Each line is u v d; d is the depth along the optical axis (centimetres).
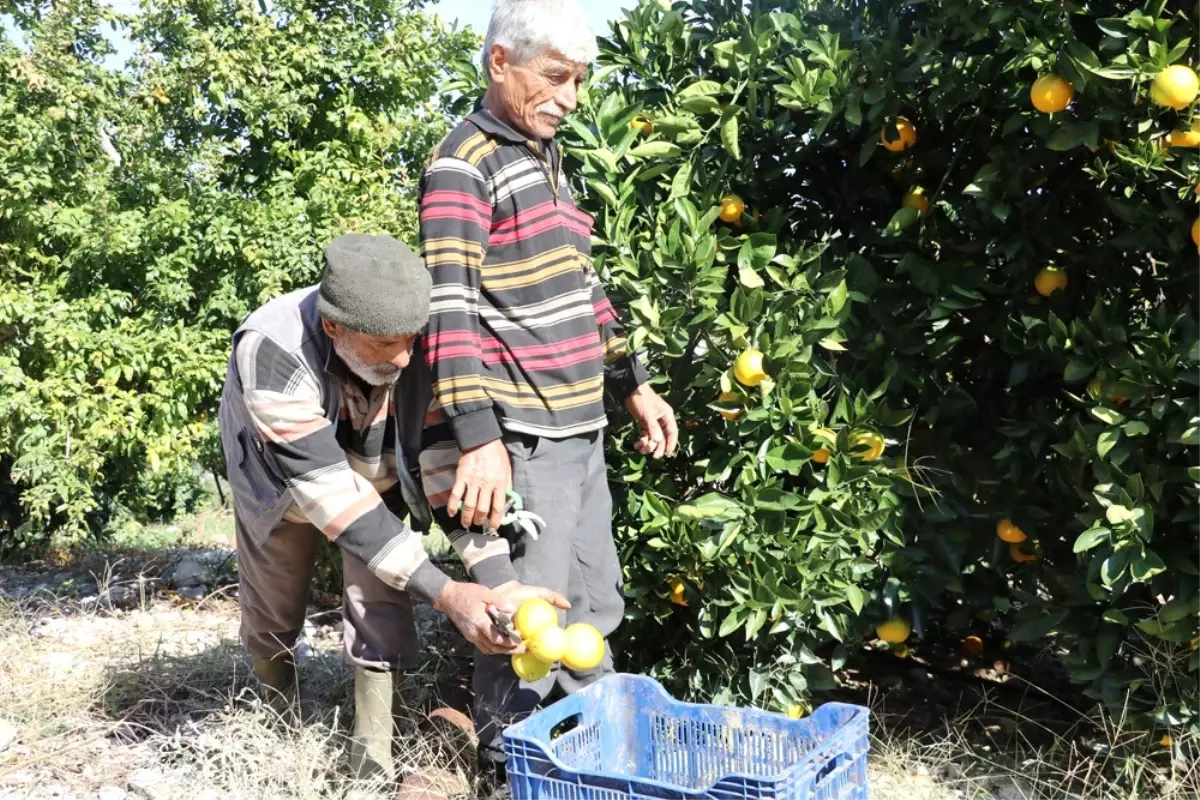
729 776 213
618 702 273
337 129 609
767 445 308
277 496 285
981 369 343
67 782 316
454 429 266
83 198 575
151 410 578
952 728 345
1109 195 322
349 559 297
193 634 459
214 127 589
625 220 322
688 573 325
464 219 271
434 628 425
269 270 553
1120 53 279
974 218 332
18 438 557
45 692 372
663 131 338
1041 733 350
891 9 340
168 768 321
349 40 604
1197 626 287
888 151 351
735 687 330
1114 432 286
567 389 283
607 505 306
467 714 347
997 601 324
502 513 269
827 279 315
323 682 382
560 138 339
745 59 336
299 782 299
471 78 368
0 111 542
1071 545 324
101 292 557
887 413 321
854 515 309
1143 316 331
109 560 636
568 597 298
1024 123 307
